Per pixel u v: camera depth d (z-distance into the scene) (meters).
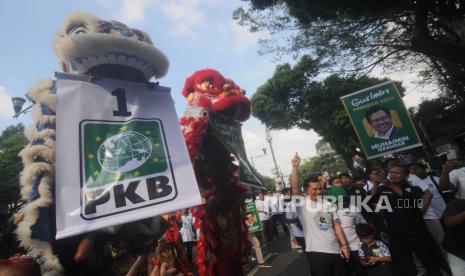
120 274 2.03
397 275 4.52
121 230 2.08
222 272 3.04
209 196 3.15
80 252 1.79
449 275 4.41
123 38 2.06
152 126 2.03
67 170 1.69
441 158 12.47
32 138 1.85
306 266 7.26
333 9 8.33
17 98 8.31
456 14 8.27
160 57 2.28
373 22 10.63
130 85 2.08
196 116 2.97
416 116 22.98
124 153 1.87
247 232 3.43
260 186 3.62
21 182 1.77
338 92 19.80
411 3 8.48
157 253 2.43
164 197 1.86
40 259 1.69
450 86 14.35
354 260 4.75
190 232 8.47
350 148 22.39
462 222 3.33
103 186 1.73
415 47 9.23
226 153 3.30
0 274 1.17
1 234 2.05
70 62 2.09
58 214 1.59
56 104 1.80
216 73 3.18
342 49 11.37
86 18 2.11
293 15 10.11
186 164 2.00
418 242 4.45
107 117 1.92
